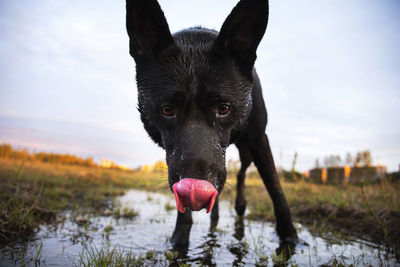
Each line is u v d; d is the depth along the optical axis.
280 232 0.58
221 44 0.43
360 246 0.55
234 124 0.44
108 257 0.43
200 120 0.40
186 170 0.35
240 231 0.67
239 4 0.42
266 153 0.57
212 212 0.76
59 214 0.72
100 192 1.21
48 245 0.49
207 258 0.47
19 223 0.54
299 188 1.13
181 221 0.53
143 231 0.63
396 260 0.48
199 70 0.40
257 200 1.10
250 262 0.45
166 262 0.44
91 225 0.66
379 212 0.69
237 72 0.43
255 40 0.44
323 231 0.67
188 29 0.53
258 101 0.53
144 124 0.50
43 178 1.27
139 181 1.95
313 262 0.46
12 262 0.40
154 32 0.44
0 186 0.75
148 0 0.42
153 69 0.43
